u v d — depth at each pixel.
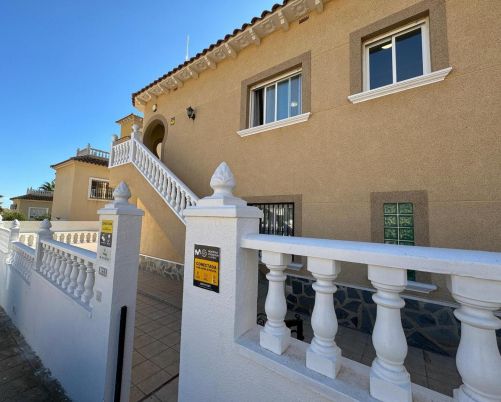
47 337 3.49
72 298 2.91
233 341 1.46
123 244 2.42
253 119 6.26
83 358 2.64
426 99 3.83
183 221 5.42
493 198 3.30
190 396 1.69
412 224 3.88
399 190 3.96
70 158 16.66
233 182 1.73
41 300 3.77
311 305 4.70
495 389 0.85
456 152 3.57
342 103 4.63
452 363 3.30
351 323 4.24
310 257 1.28
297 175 5.11
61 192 17.69
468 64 3.54
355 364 1.24
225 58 6.65
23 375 3.32
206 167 6.91
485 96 3.41
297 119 5.08
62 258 3.45
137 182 7.14
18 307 4.84
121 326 2.34
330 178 4.68
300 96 5.45
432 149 3.74
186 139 7.55
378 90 4.14
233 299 1.49
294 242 1.31
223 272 1.55
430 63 3.86
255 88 6.23
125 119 14.29
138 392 2.74
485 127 3.39
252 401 1.36
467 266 0.86
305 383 1.16
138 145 7.24
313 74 5.03
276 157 5.47
